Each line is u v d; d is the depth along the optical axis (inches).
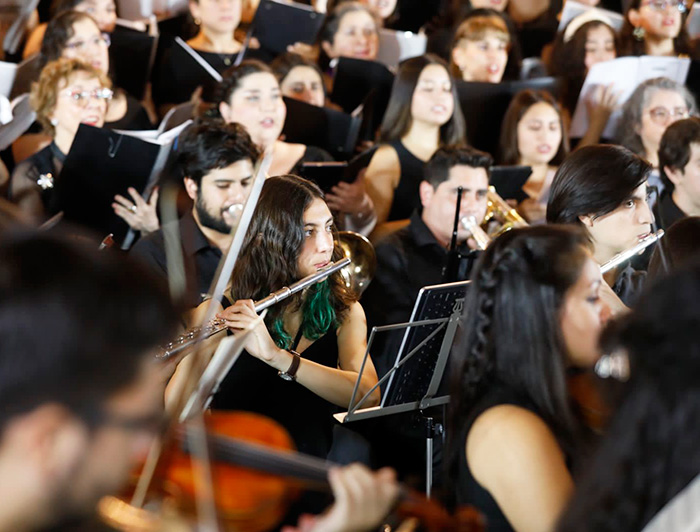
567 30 530.9
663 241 239.1
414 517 131.7
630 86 451.2
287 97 409.1
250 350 227.6
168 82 495.8
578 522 104.7
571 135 466.3
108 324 75.1
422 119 418.9
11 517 76.1
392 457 268.7
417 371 228.1
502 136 430.3
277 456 140.8
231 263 188.7
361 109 464.8
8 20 499.5
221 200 294.7
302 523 121.4
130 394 78.2
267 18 520.7
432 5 627.8
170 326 80.1
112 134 324.2
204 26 540.4
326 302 245.6
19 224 82.5
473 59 504.1
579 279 150.3
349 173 358.0
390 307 321.4
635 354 101.3
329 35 536.1
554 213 257.6
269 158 198.4
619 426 102.7
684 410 96.5
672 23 538.3
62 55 438.6
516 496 138.7
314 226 241.9
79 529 80.1
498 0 601.6
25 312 72.6
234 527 143.2
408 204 421.7
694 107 429.1
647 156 431.5
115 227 335.9
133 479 126.6
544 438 141.4
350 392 241.8
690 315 98.6
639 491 99.3
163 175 341.4
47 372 72.7
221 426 163.0
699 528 93.6
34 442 74.5
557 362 147.8
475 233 306.5
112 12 517.3
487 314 152.4
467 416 150.6
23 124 383.9
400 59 555.2
